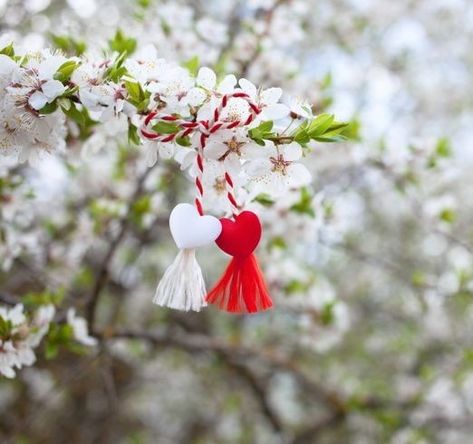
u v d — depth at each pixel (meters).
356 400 4.38
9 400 5.65
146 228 3.28
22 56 1.52
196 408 6.32
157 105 1.47
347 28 5.00
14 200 2.59
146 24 2.92
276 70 3.05
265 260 3.15
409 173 3.27
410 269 5.88
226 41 3.05
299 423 6.15
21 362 1.98
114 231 3.28
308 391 5.49
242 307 1.48
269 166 1.47
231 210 1.64
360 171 3.60
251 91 1.43
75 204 3.69
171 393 6.18
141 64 1.51
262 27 3.03
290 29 3.07
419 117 6.41
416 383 5.30
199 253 5.47
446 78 6.41
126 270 3.92
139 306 5.24
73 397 6.09
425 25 6.05
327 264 6.16
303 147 1.54
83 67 1.48
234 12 3.77
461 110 6.38
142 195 3.13
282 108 1.42
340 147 3.36
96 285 2.82
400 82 5.74
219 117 1.39
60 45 2.34
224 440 6.28
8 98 1.46
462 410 4.44
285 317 5.38
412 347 5.96
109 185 3.46
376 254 6.07
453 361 4.88
